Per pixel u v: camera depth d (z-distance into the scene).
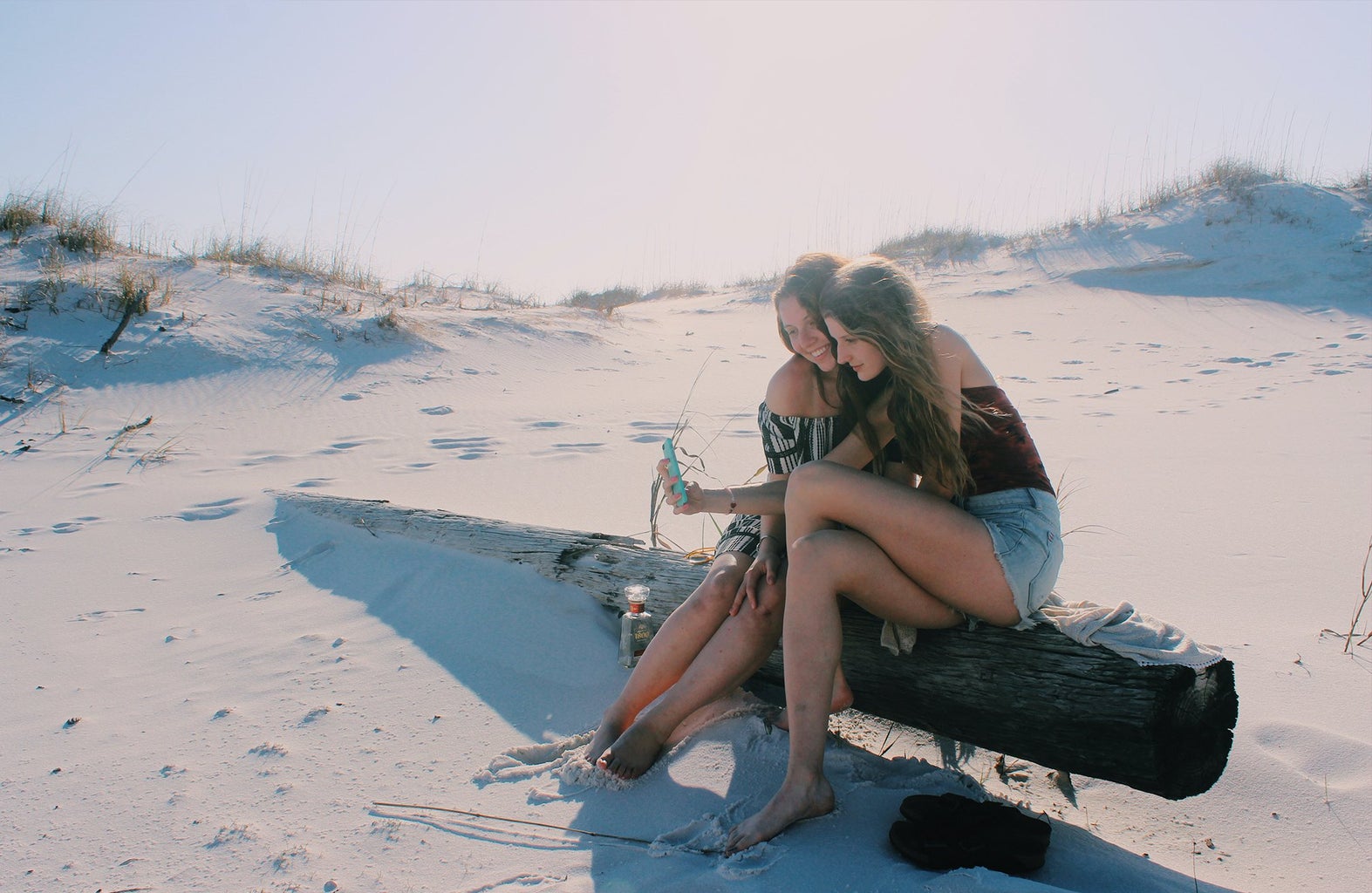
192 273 11.74
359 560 4.50
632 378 11.05
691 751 2.78
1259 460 6.52
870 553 2.51
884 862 2.21
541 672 3.37
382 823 2.46
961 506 2.71
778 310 2.90
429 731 2.98
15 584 4.44
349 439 7.76
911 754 3.00
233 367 9.60
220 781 2.69
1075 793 2.78
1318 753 2.76
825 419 3.09
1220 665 2.37
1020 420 2.69
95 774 2.74
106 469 6.73
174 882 2.23
